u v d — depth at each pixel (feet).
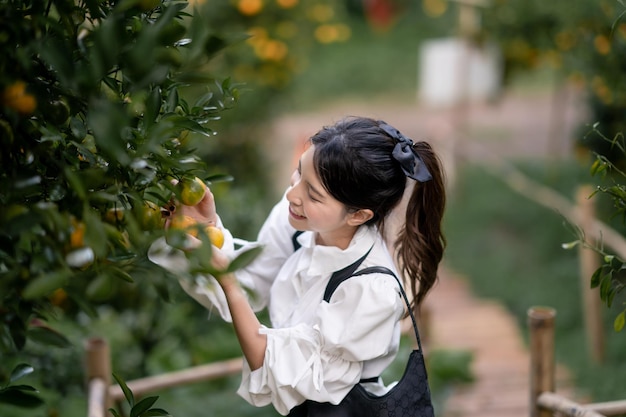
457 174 31.19
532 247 25.80
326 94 47.47
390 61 51.62
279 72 24.85
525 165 32.42
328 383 6.55
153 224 5.42
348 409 6.65
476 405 16.11
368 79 49.26
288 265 7.16
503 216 28.73
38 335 4.89
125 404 11.18
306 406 6.97
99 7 4.98
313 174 6.54
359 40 56.29
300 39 25.75
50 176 4.96
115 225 5.15
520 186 26.73
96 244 4.22
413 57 52.60
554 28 22.76
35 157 4.83
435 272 7.23
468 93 38.96
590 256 17.53
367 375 6.86
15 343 4.94
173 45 5.29
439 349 18.20
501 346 19.72
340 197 6.51
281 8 23.57
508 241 26.89
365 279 6.57
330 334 6.45
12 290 4.68
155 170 5.21
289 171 31.94
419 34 56.44
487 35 26.32
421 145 7.00
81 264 4.60
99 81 4.68
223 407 14.61
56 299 6.75
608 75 17.08
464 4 28.81
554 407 9.80
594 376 16.58
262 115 26.48
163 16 4.39
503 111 43.37
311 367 6.46
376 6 56.49
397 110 44.01
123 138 4.89
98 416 8.51
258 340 6.51
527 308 21.54
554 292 22.06
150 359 15.48
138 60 4.29
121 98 5.10
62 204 4.74
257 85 24.75
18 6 4.75
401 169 6.68
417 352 6.78
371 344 6.48
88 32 4.90
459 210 30.19
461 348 19.47
